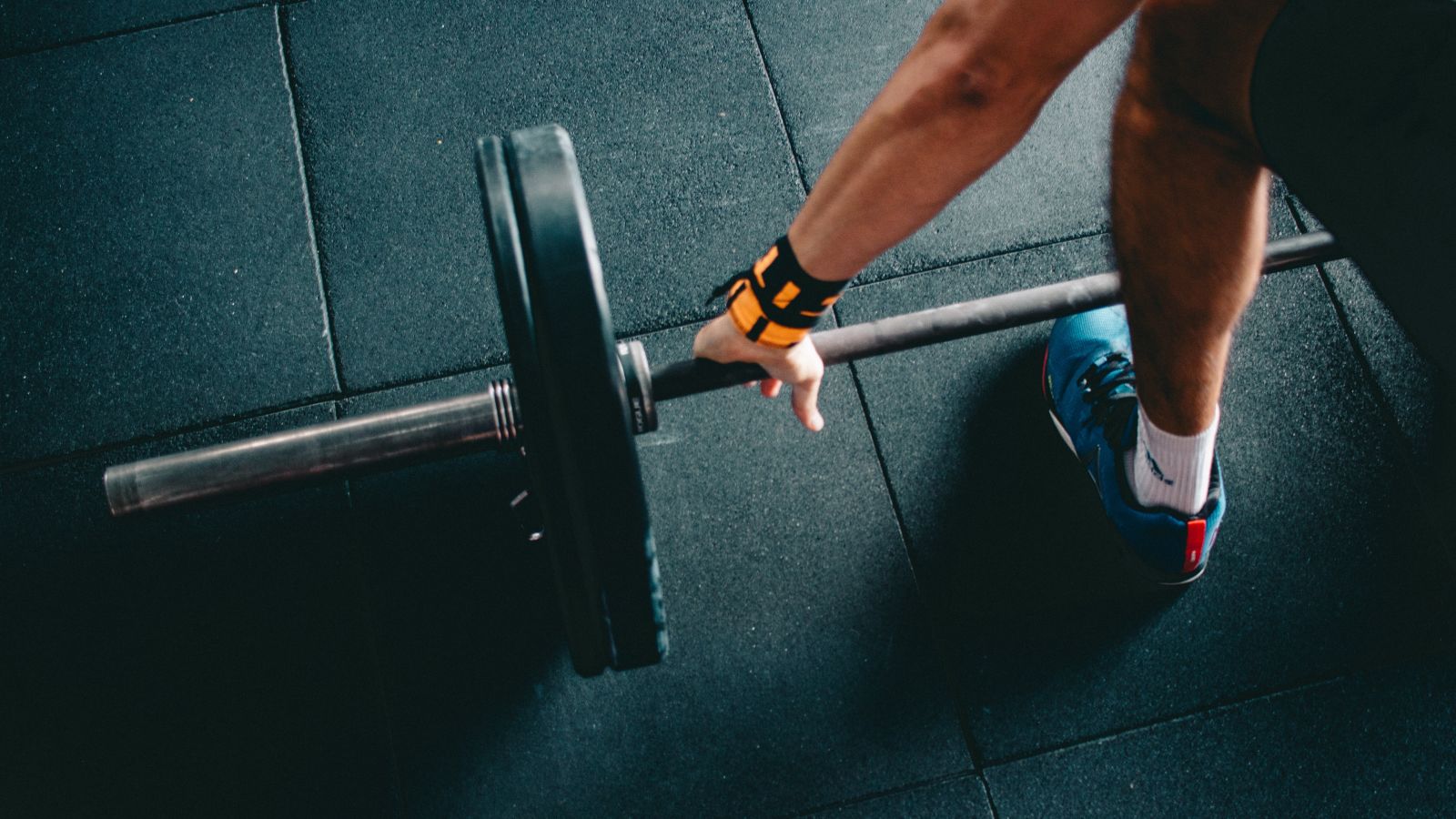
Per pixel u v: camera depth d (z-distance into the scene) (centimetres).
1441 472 158
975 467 158
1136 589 153
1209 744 147
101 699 148
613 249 167
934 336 115
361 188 170
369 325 163
